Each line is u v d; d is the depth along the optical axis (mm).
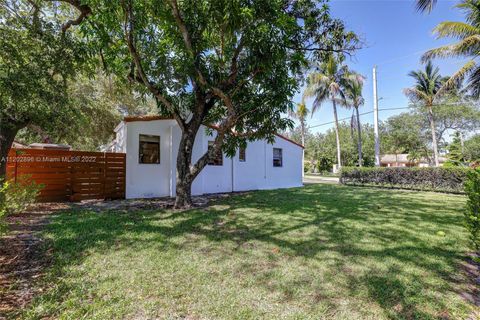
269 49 5281
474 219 3238
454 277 3031
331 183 17453
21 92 5574
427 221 5652
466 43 10891
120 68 6918
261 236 4539
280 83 6414
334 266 3291
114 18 5051
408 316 2287
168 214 6305
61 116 6816
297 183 15258
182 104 7789
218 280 2891
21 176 6801
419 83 20609
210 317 2227
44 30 6074
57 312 2252
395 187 13320
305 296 2580
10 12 6199
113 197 9094
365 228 5066
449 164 13180
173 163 10062
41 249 3756
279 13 5059
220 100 7684
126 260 3408
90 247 3865
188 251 3777
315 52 7258
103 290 2627
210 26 5477
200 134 10789
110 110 15062
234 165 12195
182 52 5824
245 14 4566
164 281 2846
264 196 9844
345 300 2520
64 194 8352
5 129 6445
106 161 9031
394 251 3818
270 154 13922
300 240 4324
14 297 2475
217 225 5270
